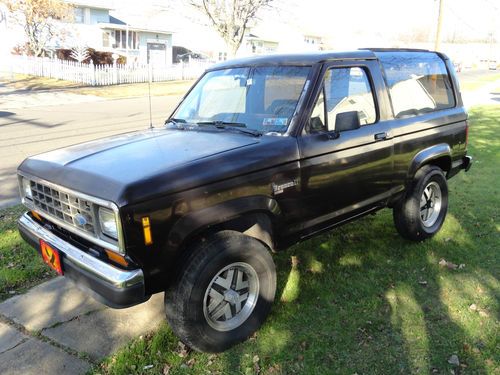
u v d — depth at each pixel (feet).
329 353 10.13
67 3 110.83
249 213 10.21
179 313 9.46
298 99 11.52
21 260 14.44
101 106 59.26
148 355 10.15
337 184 12.09
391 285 12.96
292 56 12.63
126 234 8.49
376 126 13.14
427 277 13.42
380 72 13.58
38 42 102.99
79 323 11.36
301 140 11.12
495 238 16.08
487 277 13.38
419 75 15.28
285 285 12.93
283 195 10.80
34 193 10.87
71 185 9.39
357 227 17.19
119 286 8.56
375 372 9.54
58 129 39.99
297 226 11.53
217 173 9.54
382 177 13.50
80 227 9.49
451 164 16.65
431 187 15.89
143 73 95.35
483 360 9.83
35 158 11.24
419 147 14.64
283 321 11.31
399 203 15.07
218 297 10.05
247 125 12.01
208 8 93.61
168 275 9.29
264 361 9.93
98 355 10.16
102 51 113.70
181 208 9.07
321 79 11.75
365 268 13.98
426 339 10.54
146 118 48.01
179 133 12.28
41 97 66.74
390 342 10.47
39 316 11.66
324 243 15.75
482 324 11.07
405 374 9.48
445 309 11.73
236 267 10.19
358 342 10.50
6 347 10.44
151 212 8.70
